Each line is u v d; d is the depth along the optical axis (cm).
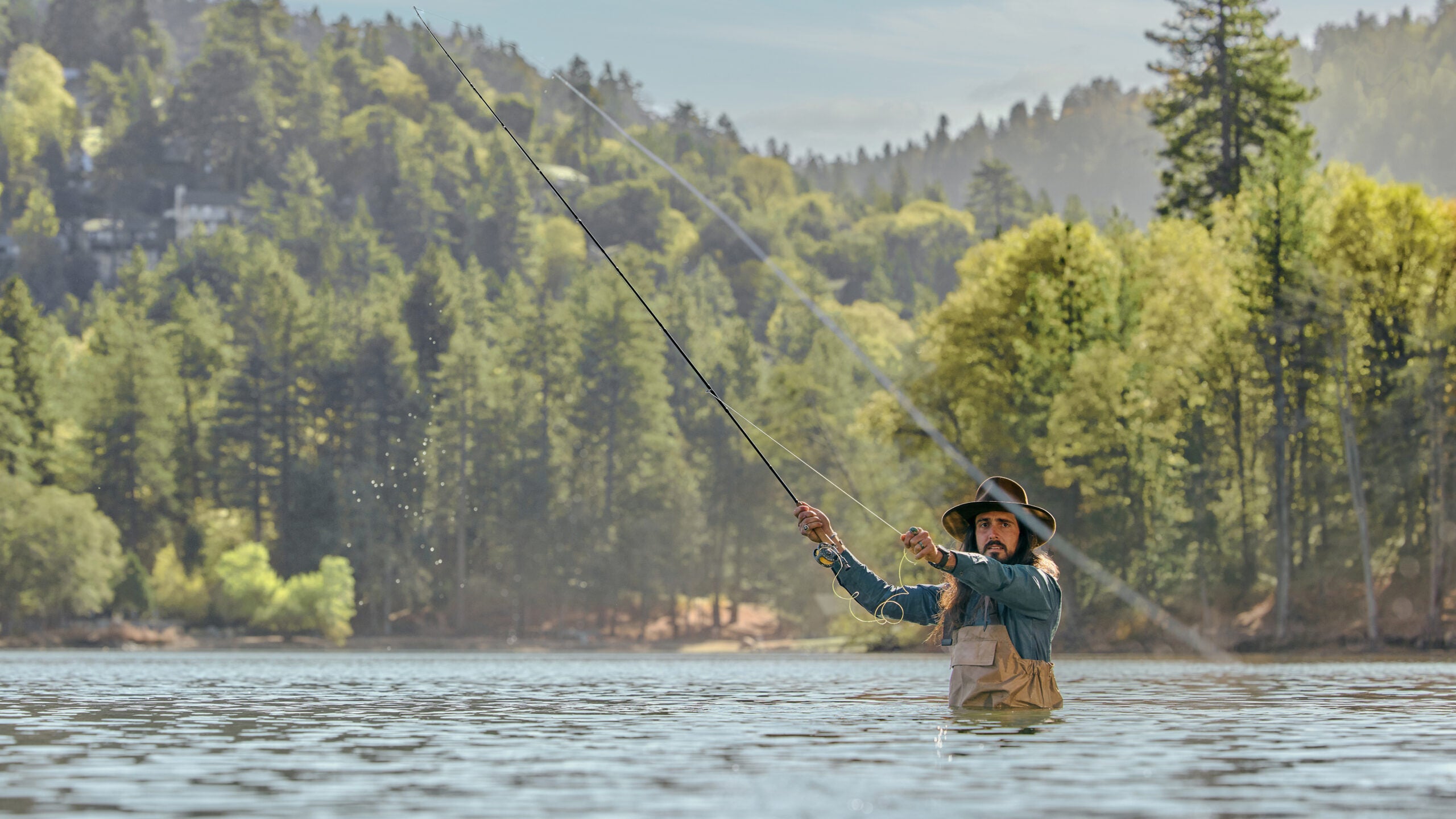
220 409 12719
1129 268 6631
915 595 1012
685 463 12431
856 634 5991
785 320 18500
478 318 15738
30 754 748
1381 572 6125
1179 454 6425
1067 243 5962
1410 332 5925
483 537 11612
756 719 988
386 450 11994
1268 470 6662
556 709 1147
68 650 8456
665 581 11194
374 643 10212
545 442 12262
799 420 10781
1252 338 6106
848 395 11131
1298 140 7856
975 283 6297
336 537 11200
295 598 9925
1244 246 6494
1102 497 5762
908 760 693
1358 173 6159
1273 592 6375
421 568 11244
